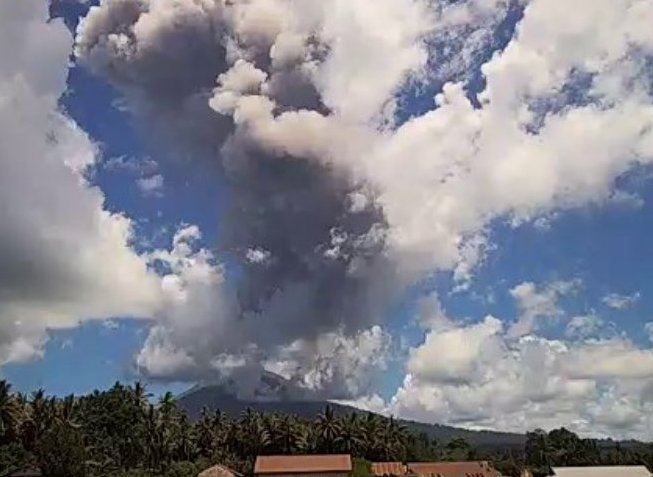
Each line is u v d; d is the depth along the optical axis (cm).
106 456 17125
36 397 16075
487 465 19262
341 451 19775
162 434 18388
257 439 19550
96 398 18975
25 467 13638
